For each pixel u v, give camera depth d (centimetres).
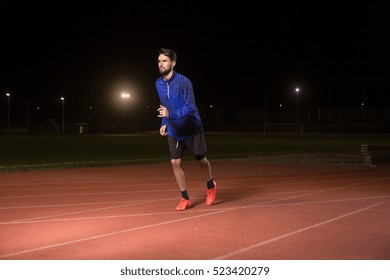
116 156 2783
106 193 1214
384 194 1173
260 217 862
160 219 848
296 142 5000
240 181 1510
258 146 4125
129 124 9138
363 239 703
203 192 1234
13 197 1141
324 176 1672
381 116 9112
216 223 812
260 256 621
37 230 767
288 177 1641
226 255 626
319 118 9131
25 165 2108
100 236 725
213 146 4125
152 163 2252
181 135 930
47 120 11181
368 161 2142
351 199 1083
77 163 2177
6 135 7244
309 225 795
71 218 864
